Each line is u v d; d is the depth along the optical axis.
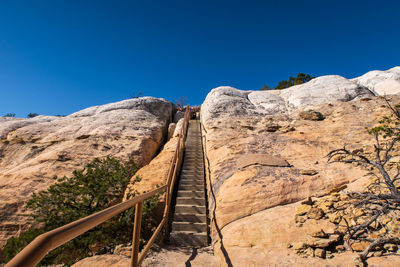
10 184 8.09
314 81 15.88
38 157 10.22
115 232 5.07
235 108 13.73
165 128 16.41
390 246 3.14
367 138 7.57
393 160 5.61
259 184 5.73
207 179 8.38
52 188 5.34
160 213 6.33
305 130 9.61
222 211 5.35
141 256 2.81
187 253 4.66
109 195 5.99
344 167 6.10
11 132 13.15
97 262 3.50
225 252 4.17
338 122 9.66
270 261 3.56
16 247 4.64
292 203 5.23
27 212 6.89
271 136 9.32
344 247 3.44
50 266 4.45
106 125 13.00
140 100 18.06
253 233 4.32
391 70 14.22
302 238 3.93
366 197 4.20
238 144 8.98
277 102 14.73
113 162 7.11
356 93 13.16
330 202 4.55
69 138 11.93
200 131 15.16
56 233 1.01
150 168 8.96
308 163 6.86
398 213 3.73
